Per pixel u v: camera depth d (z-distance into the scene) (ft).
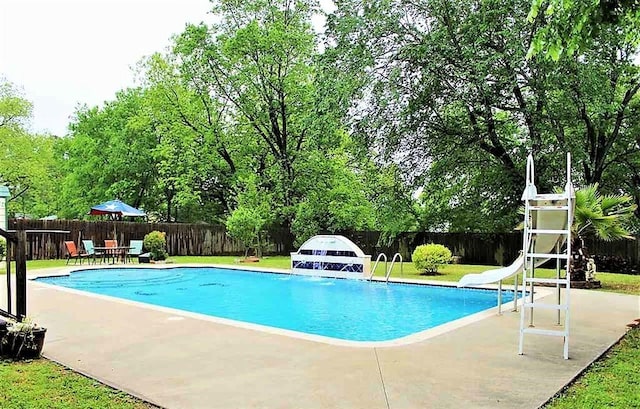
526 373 15.03
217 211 97.30
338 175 74.69
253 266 55.98
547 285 38.63
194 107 79.46
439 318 29.84
